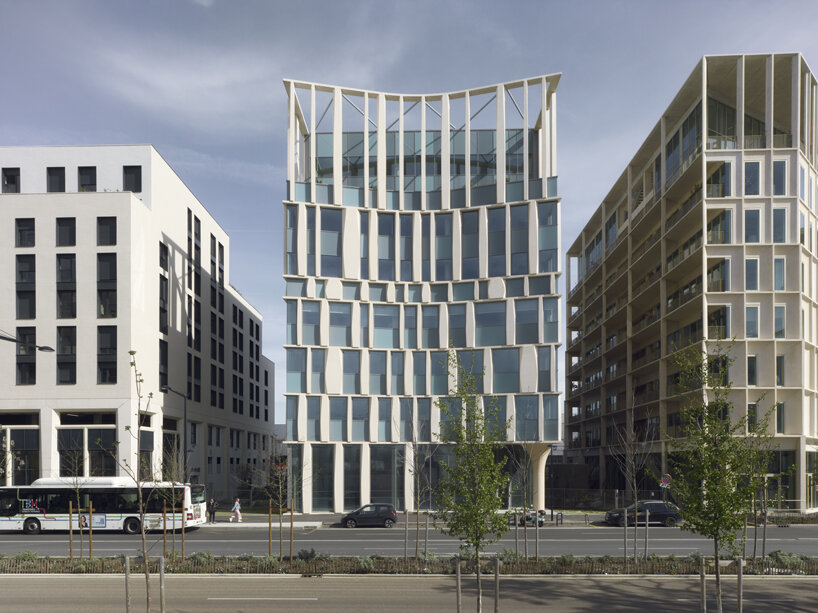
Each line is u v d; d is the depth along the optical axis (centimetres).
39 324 4916
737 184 4475
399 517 4397
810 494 4338
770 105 4450
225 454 7369
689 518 1348
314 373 4772
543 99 4988
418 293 4981
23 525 3434
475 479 1475
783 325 4362
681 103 5041
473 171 5209
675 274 5084
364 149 5059
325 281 4853
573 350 8781
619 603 1578
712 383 1516
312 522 4088
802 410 4259
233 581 1850
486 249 4925
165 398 5588
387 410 4828
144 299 5228
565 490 5856
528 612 1493
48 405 4838
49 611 1508
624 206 6931
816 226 4750
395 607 1539
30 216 5006
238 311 8075
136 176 5503
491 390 4766
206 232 6944
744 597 1644
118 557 2189
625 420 6306
